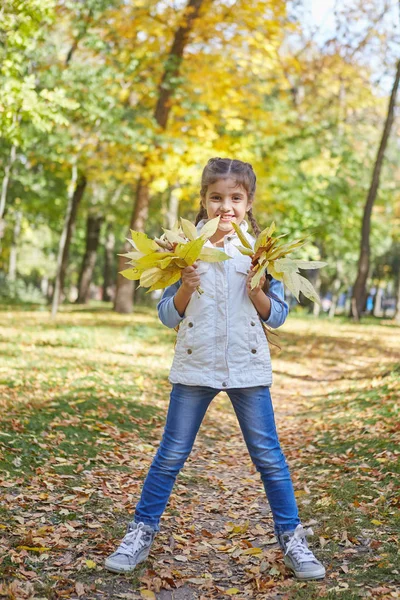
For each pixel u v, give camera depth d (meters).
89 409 6.45
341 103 23.67
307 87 23.84
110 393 7.36
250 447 3.13
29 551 3.20
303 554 3.01
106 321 16.97
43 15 9.82
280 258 2.95
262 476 3.15
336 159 21.36
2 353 9.77
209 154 15.83
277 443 3.15
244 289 3.10
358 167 25.62
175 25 16.11
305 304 39.06
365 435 5.74
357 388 8.59
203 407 3.13
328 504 4.06
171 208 21.95
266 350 3.14
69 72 14.70
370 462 4.90
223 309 3.06
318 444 5.85
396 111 24.27
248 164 3.19
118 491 4.32
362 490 4.27
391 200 29.09
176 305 3.05
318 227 25.44
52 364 9.06
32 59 14.19
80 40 15.95
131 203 25.42
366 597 2.72
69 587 2.89
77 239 38.06
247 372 3.07
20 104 10.05
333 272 37.66
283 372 11.00
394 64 20.55
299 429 6.73
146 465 5.06
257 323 3.11
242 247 2.97
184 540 3.55
